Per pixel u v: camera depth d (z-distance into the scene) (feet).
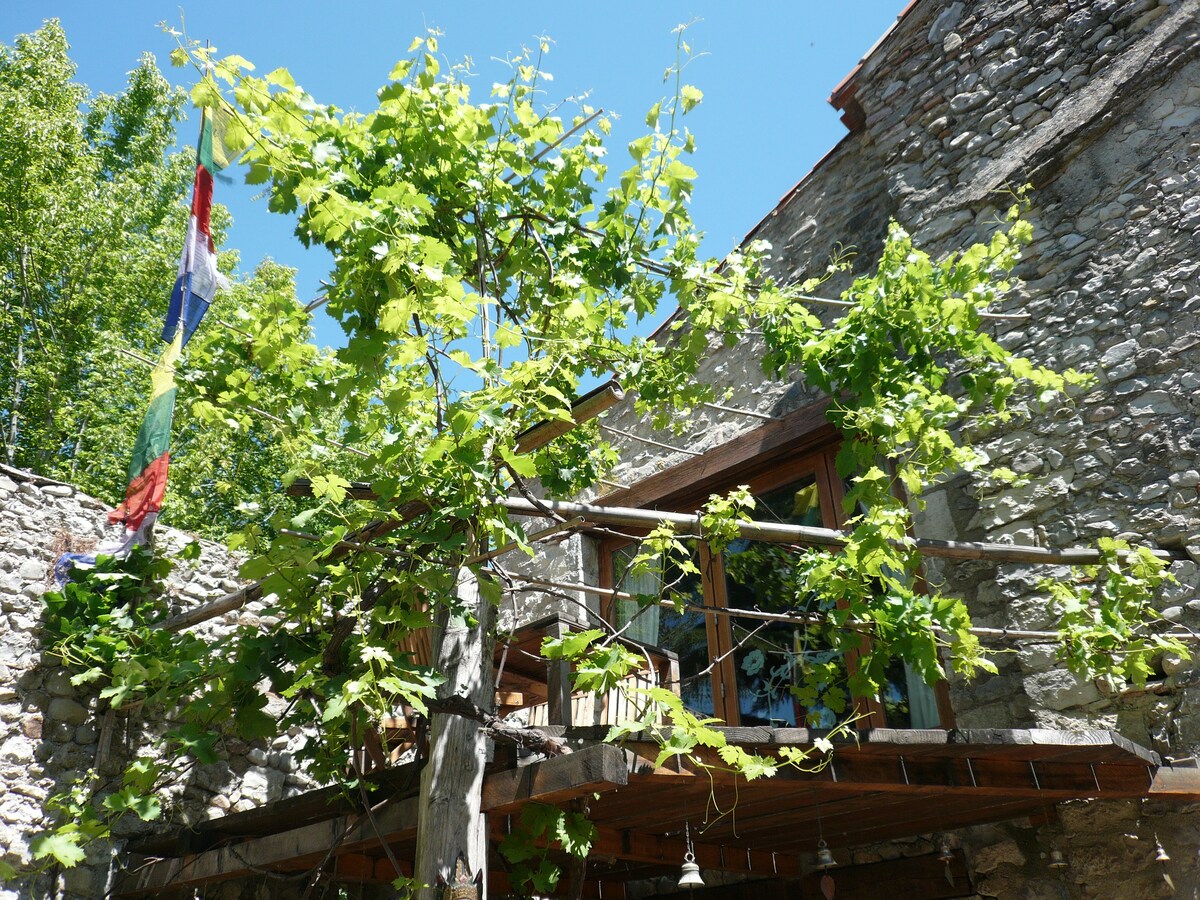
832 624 13.21
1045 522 16.16
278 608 13.61
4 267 42.06
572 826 11.62
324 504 11.62
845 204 21.70
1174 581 14.02
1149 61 17.47
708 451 21.58
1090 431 16.17
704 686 19.89
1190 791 13.00
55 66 44.78
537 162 14.80
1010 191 18.39
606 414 24.79
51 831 12.01
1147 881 13.61
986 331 17.87
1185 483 15.05
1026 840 14.82
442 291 10.42
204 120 13.03
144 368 40.93
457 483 11.12
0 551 17.33
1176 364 15.75
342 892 15.23
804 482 20.27
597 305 14.93
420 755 12.84
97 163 44.29
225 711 12.97
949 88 20.12
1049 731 11.80
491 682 12.94
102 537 18.93
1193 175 16.48
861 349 14.17
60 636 17.49
